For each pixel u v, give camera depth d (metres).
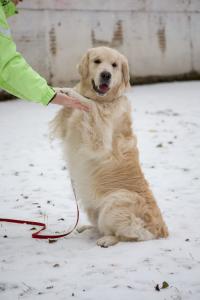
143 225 5.13
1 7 4.48
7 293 3.78
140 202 5.22
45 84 4.64
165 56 23.91
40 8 19.44
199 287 3.82
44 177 8.23
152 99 17.80
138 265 4.32
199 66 25.03
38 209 6.47
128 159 5.43
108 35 21.73
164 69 23.97
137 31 22.75
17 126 13.15
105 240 5.00
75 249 4.88
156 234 5.18
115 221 5.10
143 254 4.62
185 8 24.31
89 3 20.89
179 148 10.15
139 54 22.95
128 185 5.33
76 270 4.23
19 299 3.66
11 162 9.31
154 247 4.84
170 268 4.24
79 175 5.39
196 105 15.89
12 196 7.11
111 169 5.32
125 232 5.09
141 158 9.43
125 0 22.09
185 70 24.75
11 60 4.54
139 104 16.62
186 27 24.50
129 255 4.61
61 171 8.61
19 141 11.22
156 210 5.33
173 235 5.30
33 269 4.28
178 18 24.14
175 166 8.77
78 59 20.78
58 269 4.27
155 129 12.18
